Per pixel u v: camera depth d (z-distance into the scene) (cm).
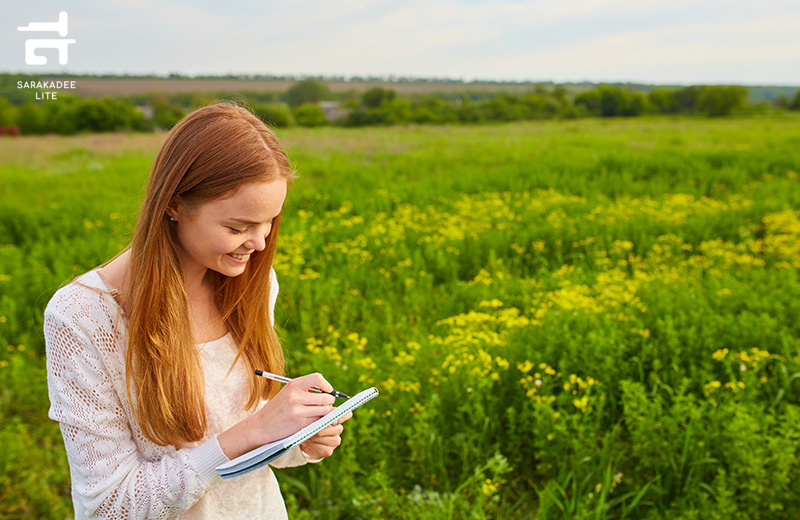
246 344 143
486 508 292
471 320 455
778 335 425
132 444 123
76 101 4188
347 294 579
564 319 446
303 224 862
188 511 131
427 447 324
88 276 121
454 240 747
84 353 114
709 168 1368
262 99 9038
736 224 821
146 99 6412
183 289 124
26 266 726
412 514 283
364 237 783
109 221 968
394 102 6231
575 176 1317
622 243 716
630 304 473
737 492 302
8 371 442
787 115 5397
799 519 275
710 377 365
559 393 367
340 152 2205
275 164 120
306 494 314
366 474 314
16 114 3888
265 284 144
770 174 1289
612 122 5059
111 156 2275
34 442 376
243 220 118
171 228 124
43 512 321
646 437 310
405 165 1723
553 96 6606
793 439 310
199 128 117
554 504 302
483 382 342
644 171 1370
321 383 129
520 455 337
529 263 721
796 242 702
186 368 125
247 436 120
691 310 454
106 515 114
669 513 288
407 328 501
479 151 2114
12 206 1036
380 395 356
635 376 396
